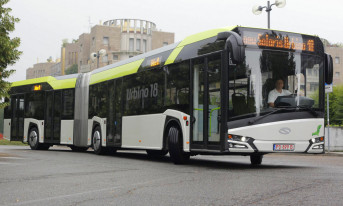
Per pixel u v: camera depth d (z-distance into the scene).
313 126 11.48
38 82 23.06
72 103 20.62
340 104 53.72
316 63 11.88
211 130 11.51
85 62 94.94
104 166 12.50
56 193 7.38
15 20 20.38
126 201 6.55
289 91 11.45
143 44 91.31
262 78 11.26
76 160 14.96
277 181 8.62
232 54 10.47
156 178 9.41
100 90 18.50
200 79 12.08
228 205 6.15
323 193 7.08
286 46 11.60
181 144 12.97
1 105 20.64
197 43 12.43
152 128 14.32
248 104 11.09
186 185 8.22
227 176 9.63
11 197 7.01
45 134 22.33
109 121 17.52
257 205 6.12
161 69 14.02
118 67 17.25
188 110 12.46
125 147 16.08
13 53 20.08
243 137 10.97
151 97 14.48
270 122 11.09
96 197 6.93
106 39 89.25
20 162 13.87
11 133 24.52
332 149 23.77
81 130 19.83
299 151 11.30
